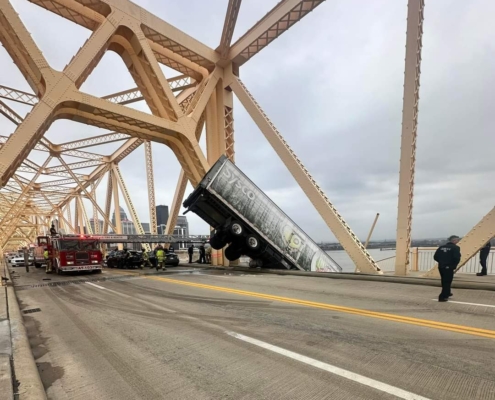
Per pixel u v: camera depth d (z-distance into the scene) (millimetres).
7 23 11711
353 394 3023
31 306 8453
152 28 15148
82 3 13516
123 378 3615
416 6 10102
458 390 3035
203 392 3195
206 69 19016
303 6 13852
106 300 8844
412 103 10281
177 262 22719
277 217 15477
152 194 25656
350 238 12562
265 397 3035
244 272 15883
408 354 3971
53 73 11992
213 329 5422
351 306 6859
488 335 4645
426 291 8461
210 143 18609
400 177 10641
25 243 115750
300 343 4512
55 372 3861
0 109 18922
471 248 9047
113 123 14688
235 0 14891
